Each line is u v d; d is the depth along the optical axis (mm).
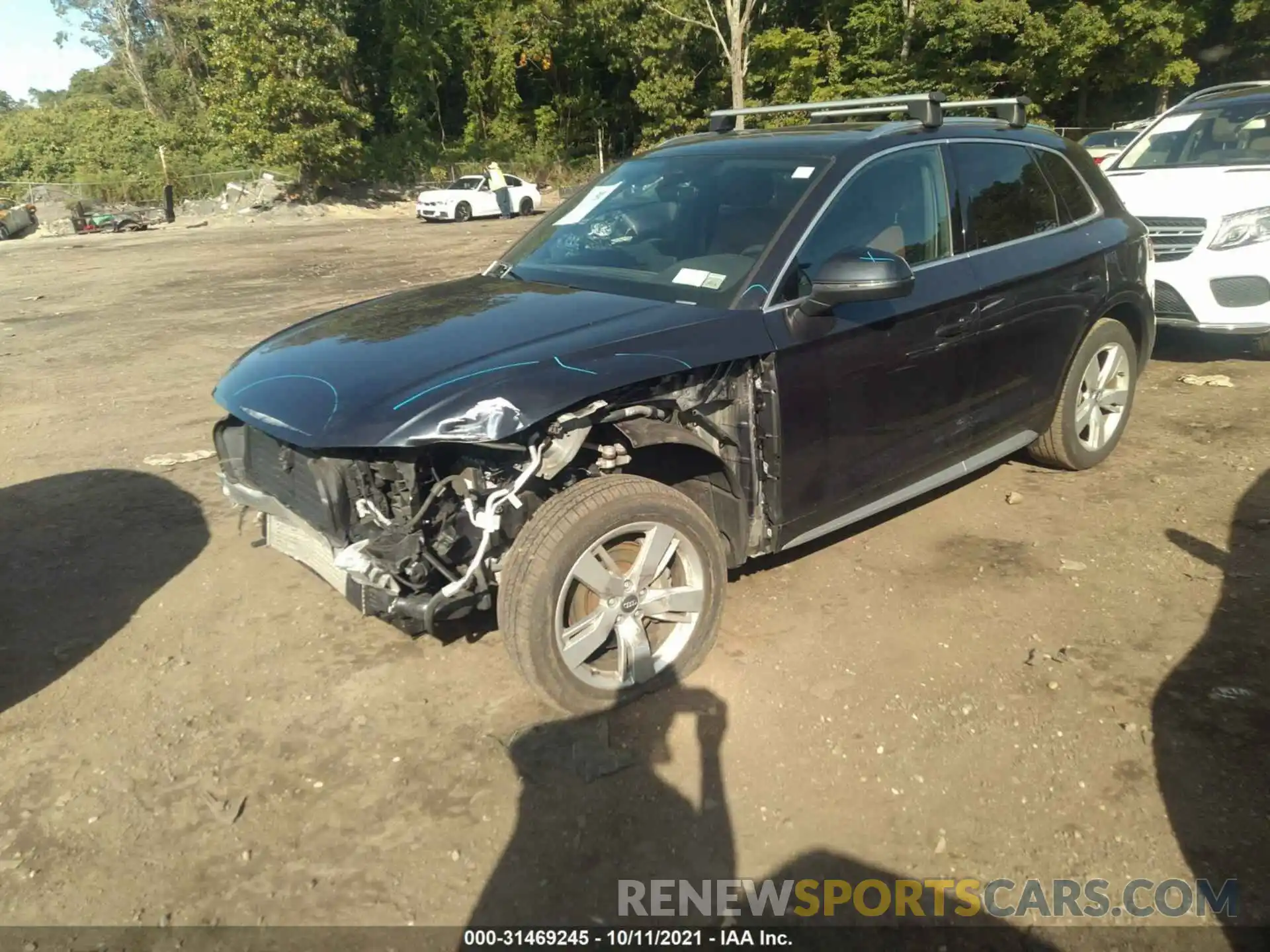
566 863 2666
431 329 3480
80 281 15727
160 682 3592
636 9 37906
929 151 4152
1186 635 3611
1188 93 37094
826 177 3764
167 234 28281
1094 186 5047
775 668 3512
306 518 3346
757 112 4719
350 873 2658
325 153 33562
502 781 2982
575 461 3324
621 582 3195
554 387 2951
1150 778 2889
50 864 2727
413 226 26516
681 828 2779
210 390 7785
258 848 2758
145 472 5809
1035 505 4824
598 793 2918
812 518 3738
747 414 3459
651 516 3180
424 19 40281
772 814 2820
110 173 40094
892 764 3000
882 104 4324
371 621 3975
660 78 37875
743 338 3342
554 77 46906
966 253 4184
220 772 3084
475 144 44344
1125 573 4102
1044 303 4488
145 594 4262
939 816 2787
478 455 3053
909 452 4039
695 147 4418
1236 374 6914
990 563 4242
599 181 4621
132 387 7992
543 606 3027
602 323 3338
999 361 4336
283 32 32906
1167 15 30109
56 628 3996
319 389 3176
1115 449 5508
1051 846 2664
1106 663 3463
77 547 4758
